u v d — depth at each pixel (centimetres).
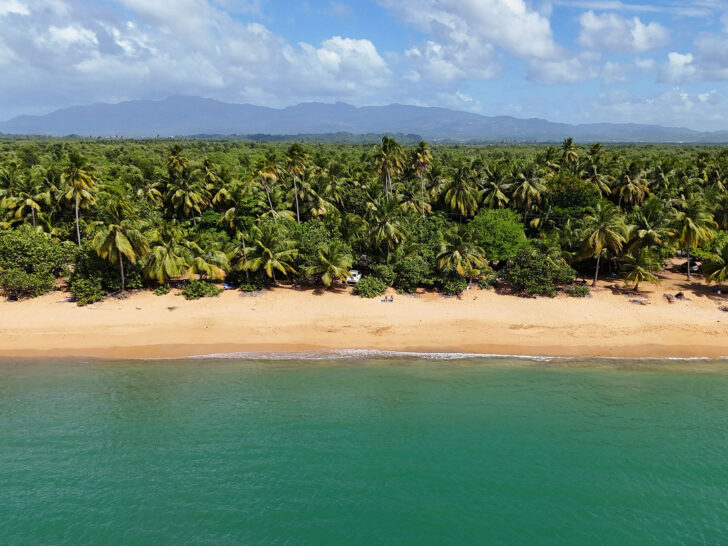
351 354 3728
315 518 2048
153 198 7238
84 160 5403
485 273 5238
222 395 3066
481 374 3403
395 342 3928
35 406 2903
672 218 5275
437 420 2805
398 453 2495
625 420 2812
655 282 4766
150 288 4816
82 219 6022
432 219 6431
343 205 7938
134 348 3738
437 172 7575
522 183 6619
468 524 2019
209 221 6956
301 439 2608
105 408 2895
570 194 6500
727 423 2786
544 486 2261
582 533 1984
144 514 2064
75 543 1923
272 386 3197
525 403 3005
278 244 4900
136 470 2347
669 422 2795
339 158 14125
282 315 4325
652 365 3550
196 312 4325
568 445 2575
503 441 2605
